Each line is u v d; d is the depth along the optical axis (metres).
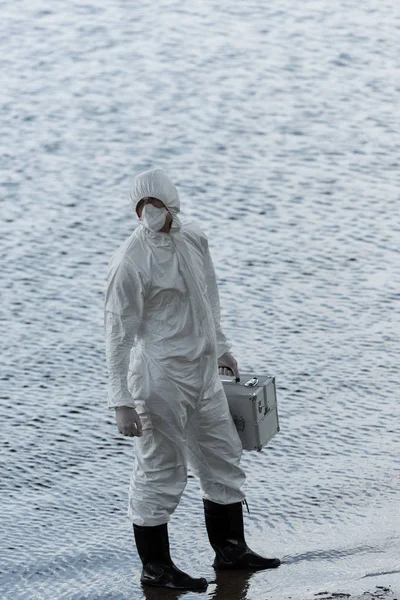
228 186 27.16
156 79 34.25
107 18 39.66
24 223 25.88
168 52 36.38
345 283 22.23
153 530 12.37
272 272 22.86
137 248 11.88
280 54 35.84
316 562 12.66
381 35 37.25
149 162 28.83
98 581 13.17
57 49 37.12
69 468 16.84
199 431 12.41
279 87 33.19
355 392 18.33
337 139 29.50
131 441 17.59
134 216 26.11
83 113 32.06
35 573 13.66
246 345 20.08
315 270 22.86
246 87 33.28
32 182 28.02
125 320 11.81
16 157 29.44
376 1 40.62
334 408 17.86
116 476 16.56
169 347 12.00
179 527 14.54
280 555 13.02
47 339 20.98
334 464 16.08
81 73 35.06
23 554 14.22
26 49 37.25
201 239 12.49
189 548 13.79
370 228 24.64
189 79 34.06
